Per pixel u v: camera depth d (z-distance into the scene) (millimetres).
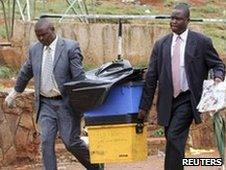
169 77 3547
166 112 3566
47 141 3752
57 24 6371
